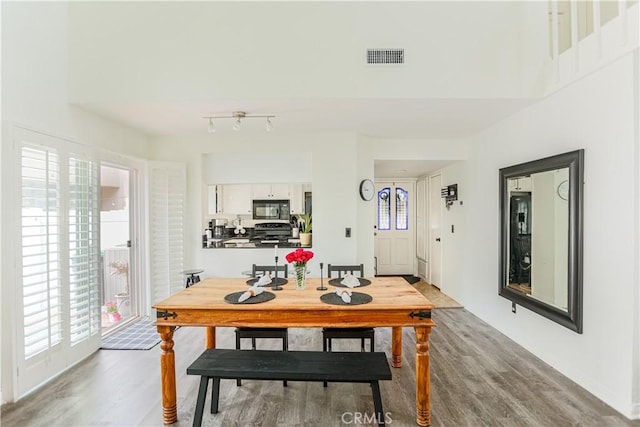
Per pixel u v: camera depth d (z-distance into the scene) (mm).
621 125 2041
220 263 4141
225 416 2092
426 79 2746
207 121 3400
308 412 2131
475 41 2748
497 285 3525
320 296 2266
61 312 2617
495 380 2492
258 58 2760
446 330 3533
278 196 5918
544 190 2730
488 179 3689
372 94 2754
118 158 3475
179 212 4043
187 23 2768
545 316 2678
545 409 2129
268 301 2141
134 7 2770
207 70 2762
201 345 3166
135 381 2514
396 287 2525
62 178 2646
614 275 2107
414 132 3930
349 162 3990
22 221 2301
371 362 2004
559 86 2535
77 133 2871
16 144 2246
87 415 2105
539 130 2826
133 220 3869
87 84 2764
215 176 4289
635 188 1982
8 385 2215
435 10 2748
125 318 3848
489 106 2949
